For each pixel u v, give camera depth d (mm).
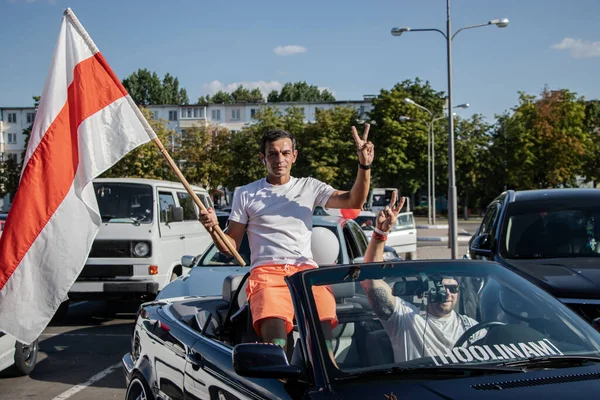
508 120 58219
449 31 22578
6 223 4414
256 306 3719
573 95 58219
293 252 3887
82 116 4520
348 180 53688
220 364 3357
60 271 4430
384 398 2580
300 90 140125
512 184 59688
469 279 3459
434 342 3121
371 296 3252
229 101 140000
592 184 65562
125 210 10320
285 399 2758
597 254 6406
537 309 3348
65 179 4484
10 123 90500
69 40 4582
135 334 4910
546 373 2803
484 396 2555
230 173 54531
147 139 4477
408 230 20281
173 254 10734
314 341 2955
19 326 4355
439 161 54500
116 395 6480
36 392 6582
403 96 53906
